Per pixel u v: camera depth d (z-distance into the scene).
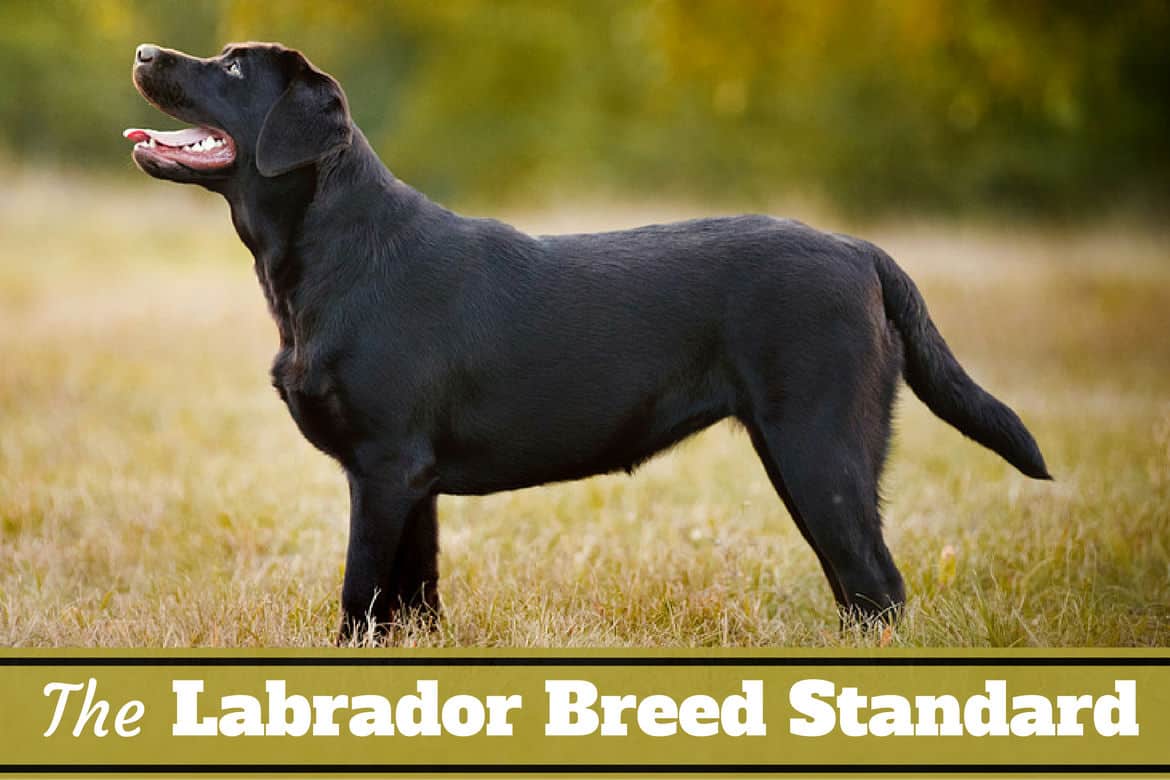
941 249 26.38
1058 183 43.38
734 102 22.78
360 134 7.49
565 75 47.88
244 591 8.15
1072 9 22.23
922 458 12.11
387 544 7.22
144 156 7.44
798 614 8.42
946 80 25.88
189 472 11.54
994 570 8.75
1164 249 27.08
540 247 7.44
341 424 7.20
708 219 7.64
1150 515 9.48
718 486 11.16
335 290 7.21
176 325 19.06
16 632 7.64
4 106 46.62
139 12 46.88
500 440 7.32
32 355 16.50
